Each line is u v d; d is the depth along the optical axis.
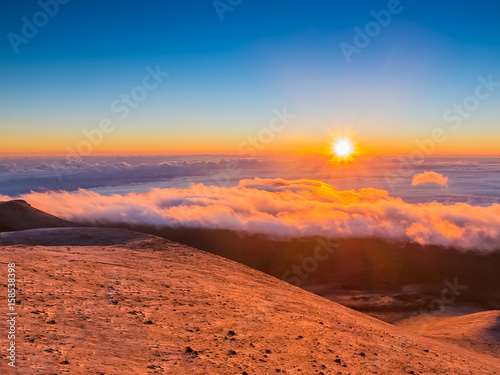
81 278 12.47
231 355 7.50
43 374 4.86
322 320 13.45
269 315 11.94
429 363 11.04
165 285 13.60
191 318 9.90
